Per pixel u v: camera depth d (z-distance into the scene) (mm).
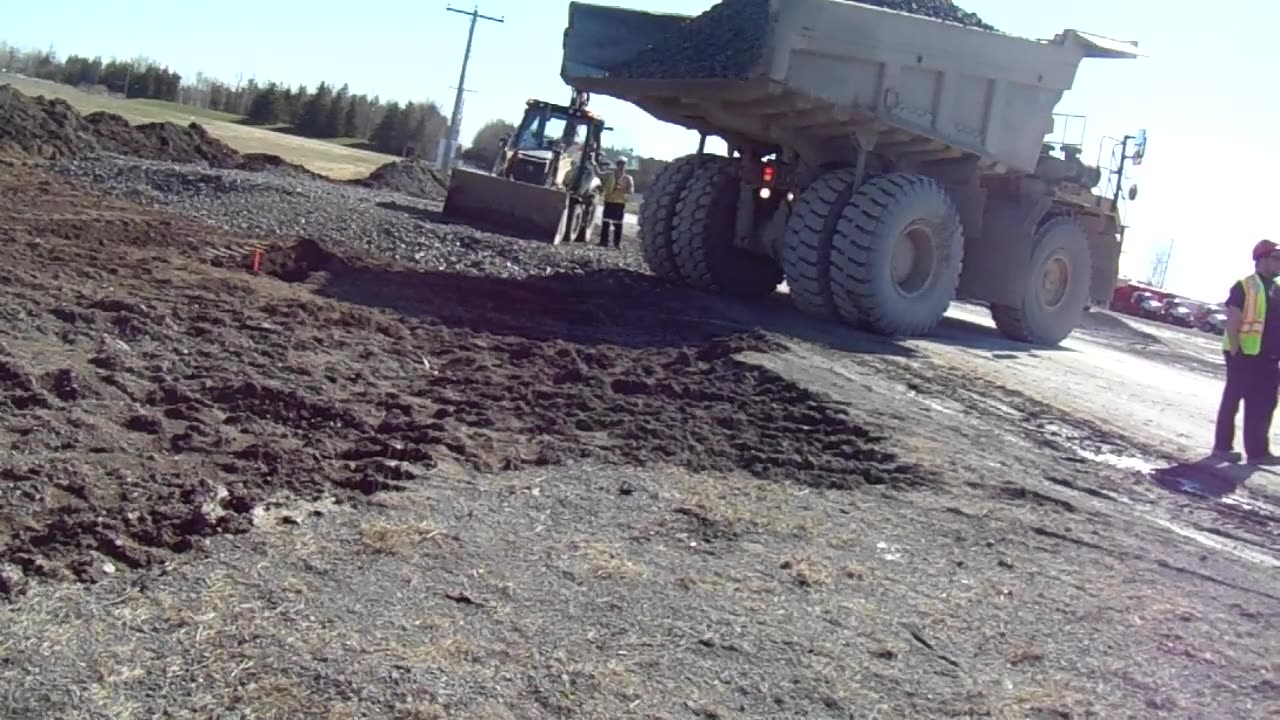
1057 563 5836
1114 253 17078
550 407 7969
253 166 29406
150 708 3498
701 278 15125
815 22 12078
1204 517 7141
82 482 5293
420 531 5219
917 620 4855
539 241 20047
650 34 14461
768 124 13422
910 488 6945
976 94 13469
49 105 25766
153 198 17984
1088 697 4273
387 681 3789
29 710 3406
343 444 6551
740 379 9320
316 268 13133
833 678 4207
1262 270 8930
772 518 6035
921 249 13375
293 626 4129
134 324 8539
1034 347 15156
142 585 4352
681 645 4336
